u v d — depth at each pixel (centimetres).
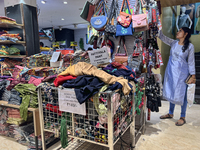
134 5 230
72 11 675
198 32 618
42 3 571
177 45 289
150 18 222
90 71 163
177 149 211
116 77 157
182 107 290
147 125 286
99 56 187
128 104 190
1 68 307
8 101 231
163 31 455
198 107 378
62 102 163
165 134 253
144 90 249
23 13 322
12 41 295
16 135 236
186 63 281
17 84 219
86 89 143
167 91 294
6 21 288
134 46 229
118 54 235
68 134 172
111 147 145
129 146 219
